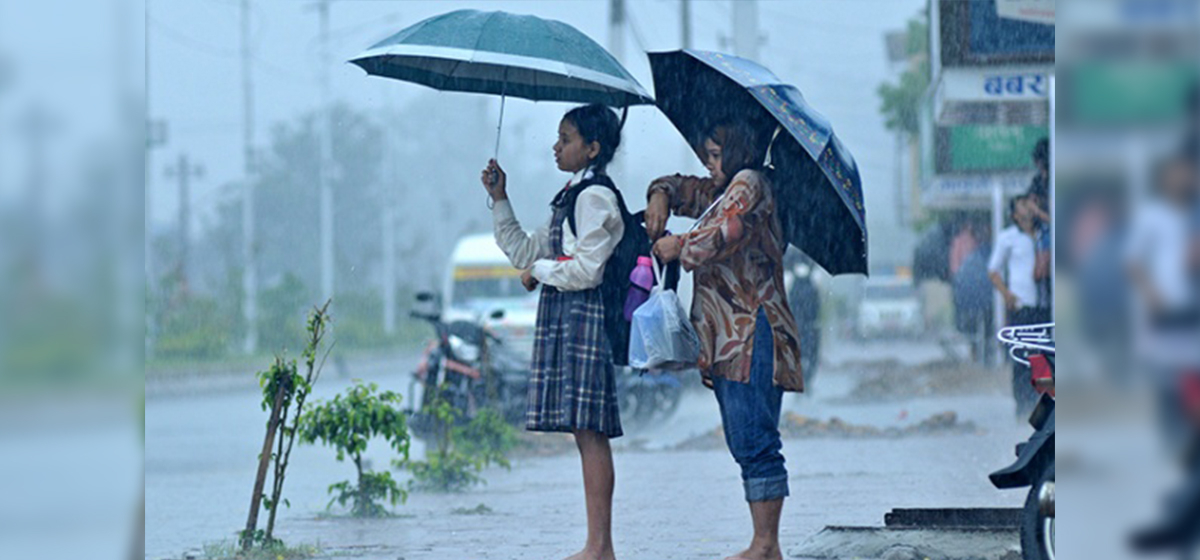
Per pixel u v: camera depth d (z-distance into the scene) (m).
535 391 16.02
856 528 18.94
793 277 49.53
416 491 27.41
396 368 85.44
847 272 16.48
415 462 27.95
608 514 16.20
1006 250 30.52
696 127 16.70
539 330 16.06
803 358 48.66
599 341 15.90
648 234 15.96
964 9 40.59
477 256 59.62
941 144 69.31
